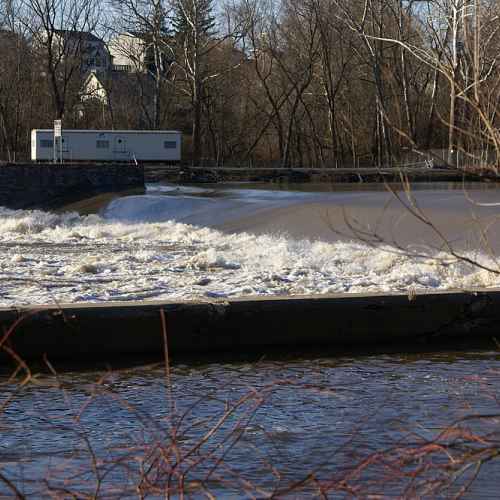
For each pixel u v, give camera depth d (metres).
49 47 61.50
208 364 10.74
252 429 7.63
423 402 8.46
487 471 6.05
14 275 15.65
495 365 10.45
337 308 11.62
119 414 8.28
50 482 6.12
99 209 33.66
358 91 60.88
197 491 5.69
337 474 6.15
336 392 9.02
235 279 14.90
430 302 11.88
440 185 38.47
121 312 11.02
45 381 9.83
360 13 51.81
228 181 48.00
